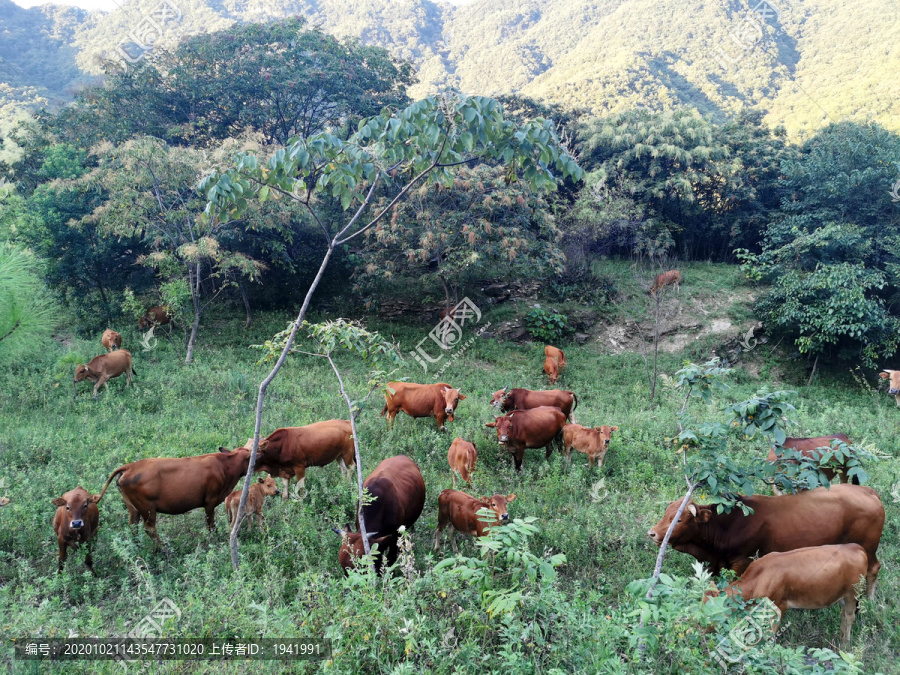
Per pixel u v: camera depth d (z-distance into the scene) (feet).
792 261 65.98
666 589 14.98
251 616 17.61
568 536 24.02
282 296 70.08
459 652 14.76
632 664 14.38
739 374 60.85
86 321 59.57
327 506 27.22
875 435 38.99
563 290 70.38
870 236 63.57
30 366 46.29
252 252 64.90
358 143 19.99
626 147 82.43
